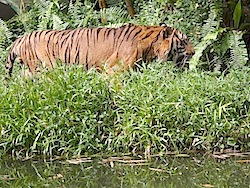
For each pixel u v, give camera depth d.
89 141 6.16
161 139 6.11
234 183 5.03
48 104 6.27
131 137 6.13
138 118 6.23
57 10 10.27
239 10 8.89
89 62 7.85
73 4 10.52
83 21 9.88
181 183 5.05
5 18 11.91
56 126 6.12
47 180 5.23
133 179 5.23
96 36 7.83
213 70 8.66
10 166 5.77
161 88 6.54
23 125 6.09
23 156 6.11
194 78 6.97
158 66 7.25
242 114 6.51
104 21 9.85
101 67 7.74
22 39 8.36
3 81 7.50
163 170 5.55
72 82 6.49
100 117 6.27
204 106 6.34
